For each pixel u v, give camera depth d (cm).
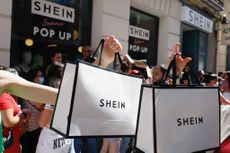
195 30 1204
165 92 151
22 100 383
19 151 312
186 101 161
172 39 988
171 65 183
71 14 651
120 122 145
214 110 176
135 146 148
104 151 330
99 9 690
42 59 587
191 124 164
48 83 303
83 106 131
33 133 393
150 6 862
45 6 589
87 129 133
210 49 1360
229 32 1345
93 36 695
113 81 143
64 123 130
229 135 198
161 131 150
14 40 534
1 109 273
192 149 164
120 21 746
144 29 911
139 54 894
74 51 663
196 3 1110
